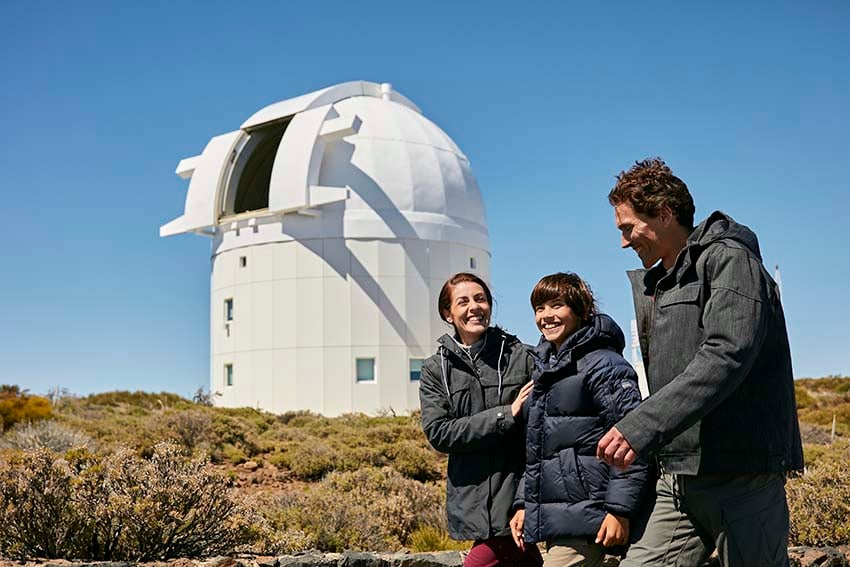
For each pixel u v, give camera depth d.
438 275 31.27
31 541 6.20
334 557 6.47
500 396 4.18
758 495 3.18
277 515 9.34
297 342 30.08
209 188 31.69
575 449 3.63
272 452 18.17
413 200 31.33
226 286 32.12
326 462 16.11
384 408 29.45
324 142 30.55
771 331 3.15
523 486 3.88
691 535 3.38
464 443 4.04
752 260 3.06
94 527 6.35
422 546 9.54
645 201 3.35
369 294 30.06
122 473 6.68
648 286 3.52
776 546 3.20
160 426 17.56
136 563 5.97
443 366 4.29
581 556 3.62
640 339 3.55
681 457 3.18
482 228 33.91
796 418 3.25
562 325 3.82
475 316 4.27
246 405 30.97
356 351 29.75
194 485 6.65
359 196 30.67
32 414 21.41
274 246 30.83
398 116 33.34
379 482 12.59
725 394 2.93
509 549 4.11
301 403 29.80
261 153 33.69
